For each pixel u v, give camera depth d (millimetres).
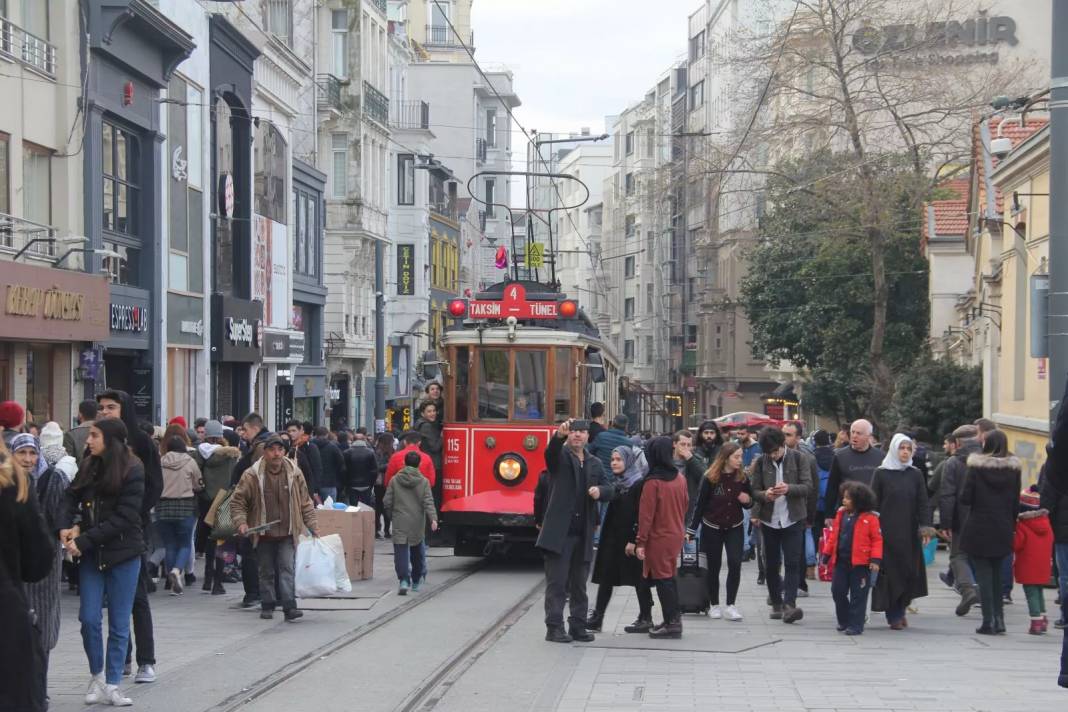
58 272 21562
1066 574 12289
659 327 86438
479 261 81000
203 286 30516
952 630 13781
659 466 13031
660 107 88000
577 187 120812
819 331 44094
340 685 10562
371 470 24469
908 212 39000
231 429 19516
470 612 15172
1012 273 26438
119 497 9812
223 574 16766
